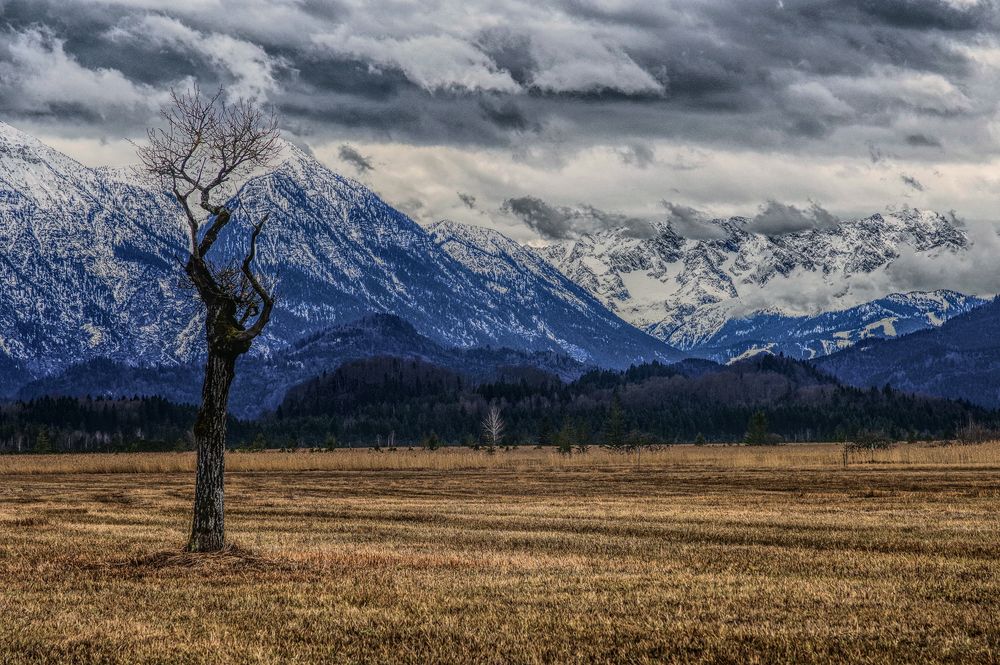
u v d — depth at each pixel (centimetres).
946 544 7144
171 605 4762
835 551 6838
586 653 3838
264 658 3766
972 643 3956
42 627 4266
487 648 3906
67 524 9144
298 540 7762
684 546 7138
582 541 7562
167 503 12612
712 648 3897
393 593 5034
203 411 6619
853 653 3812
